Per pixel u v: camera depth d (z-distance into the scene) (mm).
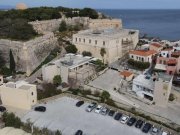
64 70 85000
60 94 78938
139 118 67062
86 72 86125
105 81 86125
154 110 70438
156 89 72000
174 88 80812
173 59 90188
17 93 71000
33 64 98188
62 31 138000
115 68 95812
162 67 90812
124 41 108750
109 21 152875
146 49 106812
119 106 72375
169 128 63031
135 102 74250
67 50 109750
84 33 113938
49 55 108750
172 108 71562
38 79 87938
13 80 88000
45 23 132375
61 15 151250
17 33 100938
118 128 63219
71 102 75812
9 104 73562
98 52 103750
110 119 67062
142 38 154000
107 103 73375
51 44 112688
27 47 94688
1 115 67875
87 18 150250
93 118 67438
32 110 71188
